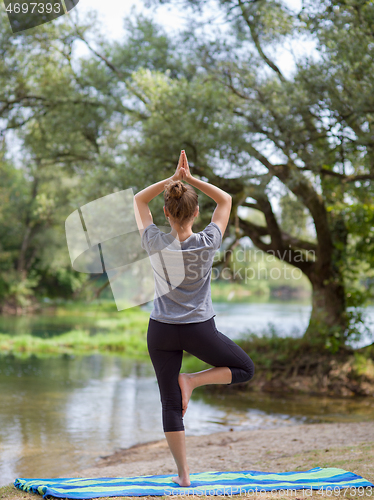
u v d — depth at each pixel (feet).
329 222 36.27
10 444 17.62
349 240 37.22
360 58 24.27
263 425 22.21
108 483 9.82
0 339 54.85
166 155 30.27
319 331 34.58
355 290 35.40
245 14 30.50
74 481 10.10
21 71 40.70
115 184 30.60
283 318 67.05
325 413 25.18
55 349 51.39
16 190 102.17
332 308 35.76
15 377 33.68
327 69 25.29
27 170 81.30
